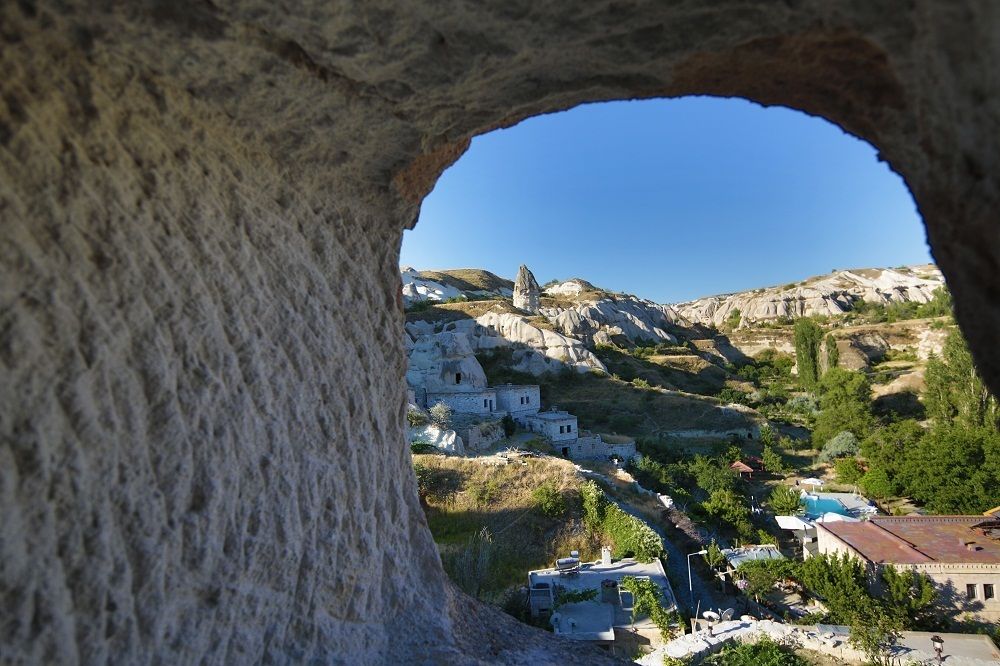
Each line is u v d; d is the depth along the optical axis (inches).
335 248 171.8
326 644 151.2
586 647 207.0
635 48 119.5
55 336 93.8
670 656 428.5
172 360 114.5
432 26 113.7
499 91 136.4
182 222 122.0
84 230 100.8
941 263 115.8
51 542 91.3
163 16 105.4
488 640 200.8
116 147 109.1
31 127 94.7
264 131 140.6
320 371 159.5
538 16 110.3
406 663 172.1
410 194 191.6
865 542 644.7
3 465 85.6
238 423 128.8
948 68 95.0
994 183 95.0
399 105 137.8
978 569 567.8
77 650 94.9
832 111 137.2
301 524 146.3
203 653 117.7
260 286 141.9
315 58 120.4
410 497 205.9
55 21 98.7
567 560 588.7
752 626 473.4
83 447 96.3
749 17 110.5
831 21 109.0
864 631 452.8
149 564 106.6
